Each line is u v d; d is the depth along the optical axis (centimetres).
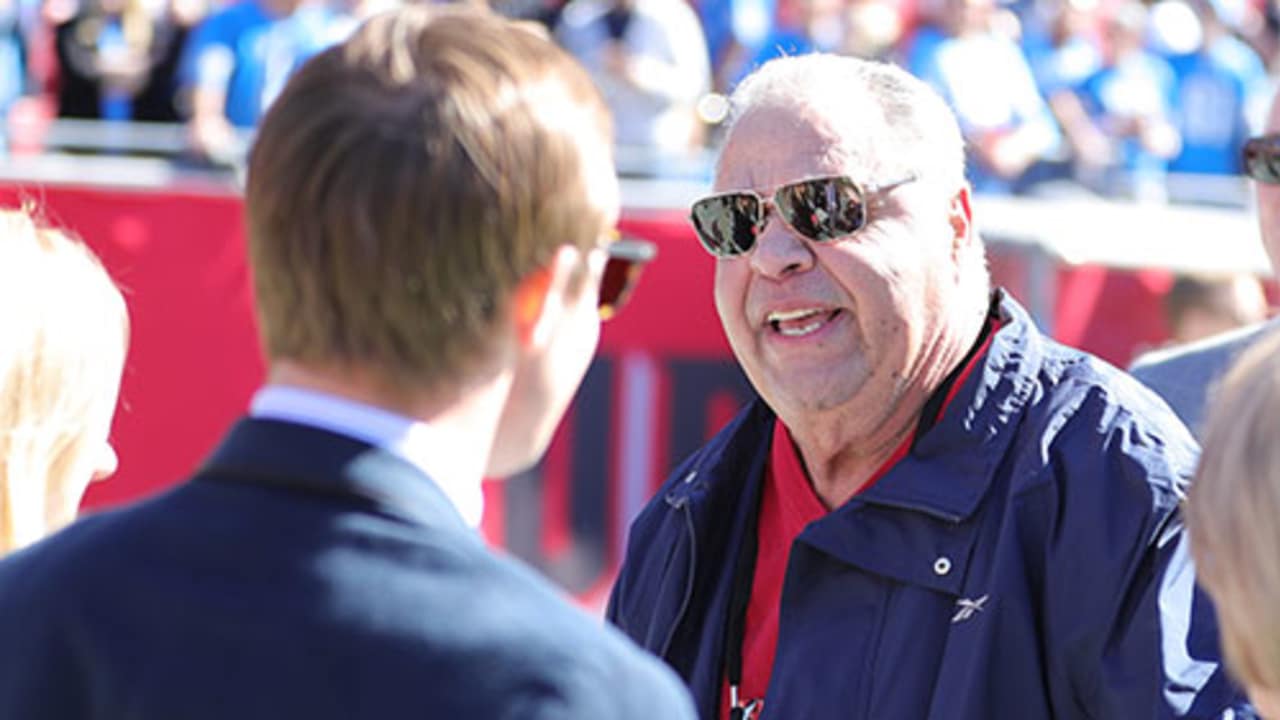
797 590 397
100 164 991
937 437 394
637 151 1065
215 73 1143
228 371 870
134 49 1184
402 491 242
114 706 235
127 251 866
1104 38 1388
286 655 233
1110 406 385
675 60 1180
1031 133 1224
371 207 244
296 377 252
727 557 425
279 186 249
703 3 1280
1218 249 905
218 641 235
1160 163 1353
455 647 231
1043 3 1391
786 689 390
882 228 399
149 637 237
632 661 237
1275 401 255
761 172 405
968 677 371
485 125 247
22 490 356
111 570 242
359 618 233
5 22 1184
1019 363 398
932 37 1247
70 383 360
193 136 1063
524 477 856
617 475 869
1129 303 895
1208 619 360
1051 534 376
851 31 1262
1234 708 350
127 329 392
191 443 866
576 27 1195
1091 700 369
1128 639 361
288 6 1158
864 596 389
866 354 400
